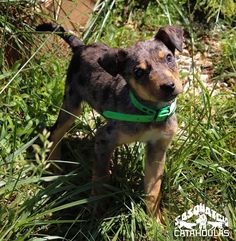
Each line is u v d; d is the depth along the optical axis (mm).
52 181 1564
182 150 1602
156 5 2197
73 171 1573
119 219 1511
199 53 2072
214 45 2104
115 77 1512
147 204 1539
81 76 1598
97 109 1558
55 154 1682
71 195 1488
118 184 1595
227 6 2158
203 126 1687
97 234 1479
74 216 1543
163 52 1417
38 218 1457
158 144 1506
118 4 2174
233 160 1646
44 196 1498
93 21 2029
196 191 1572
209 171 1602
